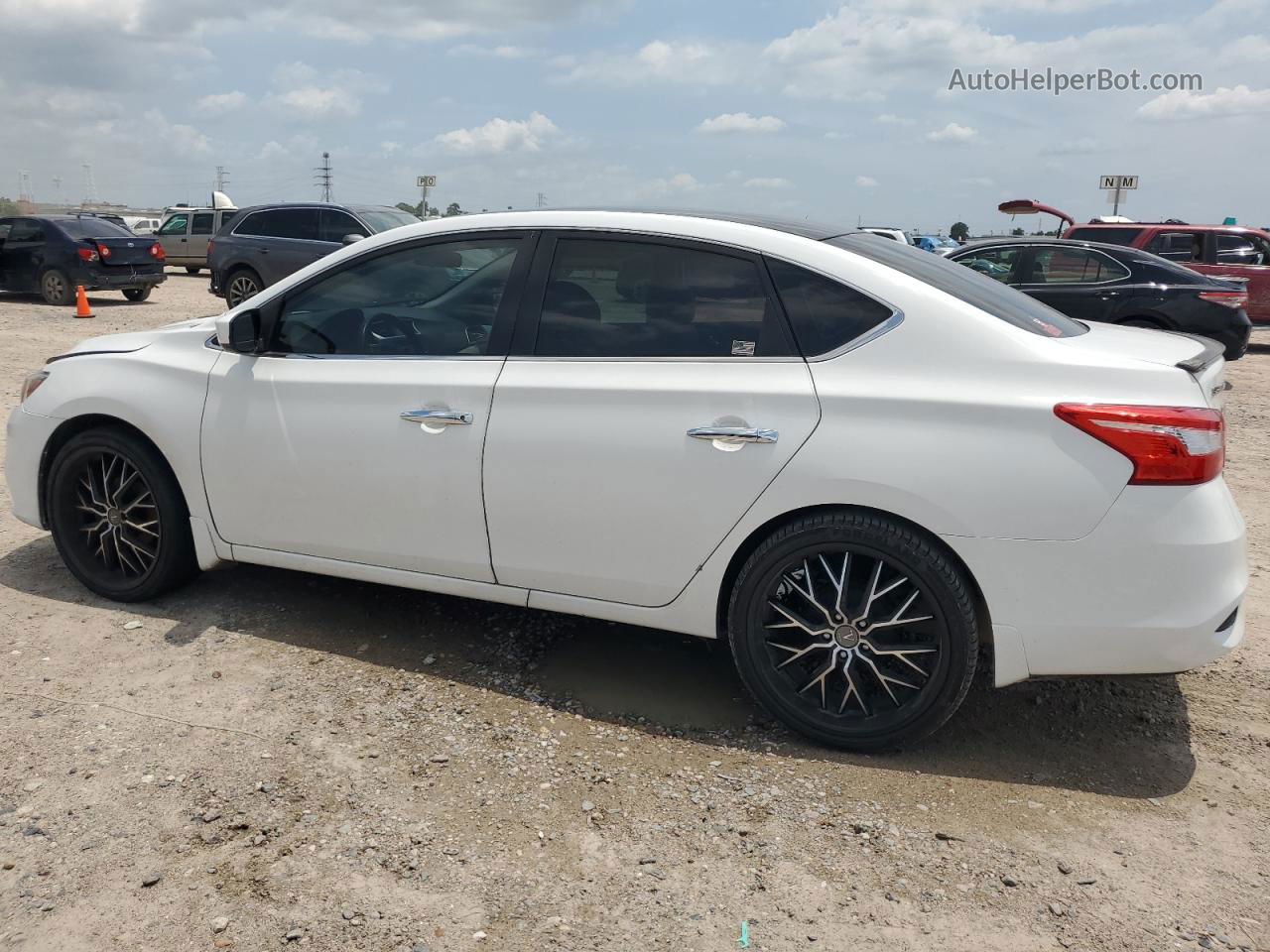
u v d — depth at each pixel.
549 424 3.36
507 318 3.53
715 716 3.47
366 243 3.79
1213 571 2.85
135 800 2.83
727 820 2.85
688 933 2.39
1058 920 2.46
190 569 4.20
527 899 2.49
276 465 3.79
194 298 19.22
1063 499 2.85
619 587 3.39
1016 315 3.23
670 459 3.21
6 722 3.22
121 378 4.05
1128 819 2.91
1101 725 3.45
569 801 2.92
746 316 3.24
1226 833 2.84
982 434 2.92
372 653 3.84
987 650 3.14
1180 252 14.20
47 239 16.55
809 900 2.52
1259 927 2.45
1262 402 10.02
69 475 4.17
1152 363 2.95
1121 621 2.88
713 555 3.23
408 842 2.70
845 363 3.10
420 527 3.62
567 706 3.50
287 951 2.29
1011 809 2.95
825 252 3.22
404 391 3.58
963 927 2.43
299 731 3.24
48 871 2.53
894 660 3.15
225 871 2.55
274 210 15.11
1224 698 3.64
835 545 3.09
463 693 3.55
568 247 3.50
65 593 4.28
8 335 12.55
